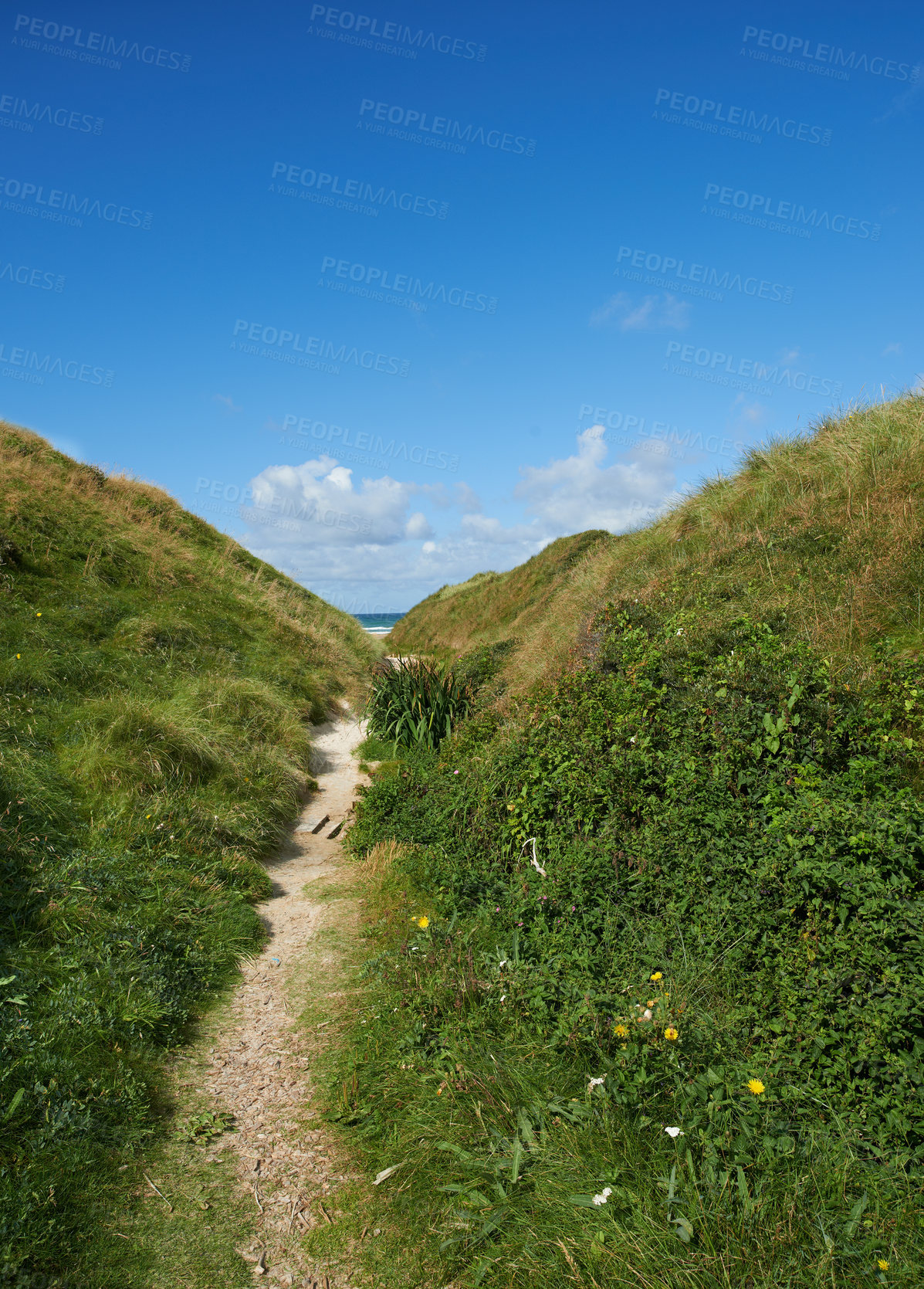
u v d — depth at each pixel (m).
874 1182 2.30
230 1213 2.56
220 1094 3.24
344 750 10.32
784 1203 2.21
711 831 4.12
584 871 4.26
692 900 3.83
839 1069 2.67
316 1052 3.58
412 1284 2.26
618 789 4.88
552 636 10.49
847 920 3.20
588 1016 3.04
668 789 4.56
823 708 4.65
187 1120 3.05
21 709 6.86
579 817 4.89
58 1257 2.28
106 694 7.91
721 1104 2.56
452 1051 3.14
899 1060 2.60
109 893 4.47
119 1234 2.42
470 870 4.93
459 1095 2.90
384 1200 2.61
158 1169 2.75
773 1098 2.57
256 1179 2.73
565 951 3.81
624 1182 2.38
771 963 3.28
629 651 6.61
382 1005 3.75
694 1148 2.46
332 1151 2.88
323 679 12.16
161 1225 2.49
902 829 3.38
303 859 6.56
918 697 4.84
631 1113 2.62
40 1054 3.04
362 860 6.20
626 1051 2.79
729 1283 1.99
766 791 4.28
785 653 5.39
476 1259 2.27
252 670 10.78
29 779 5.45
